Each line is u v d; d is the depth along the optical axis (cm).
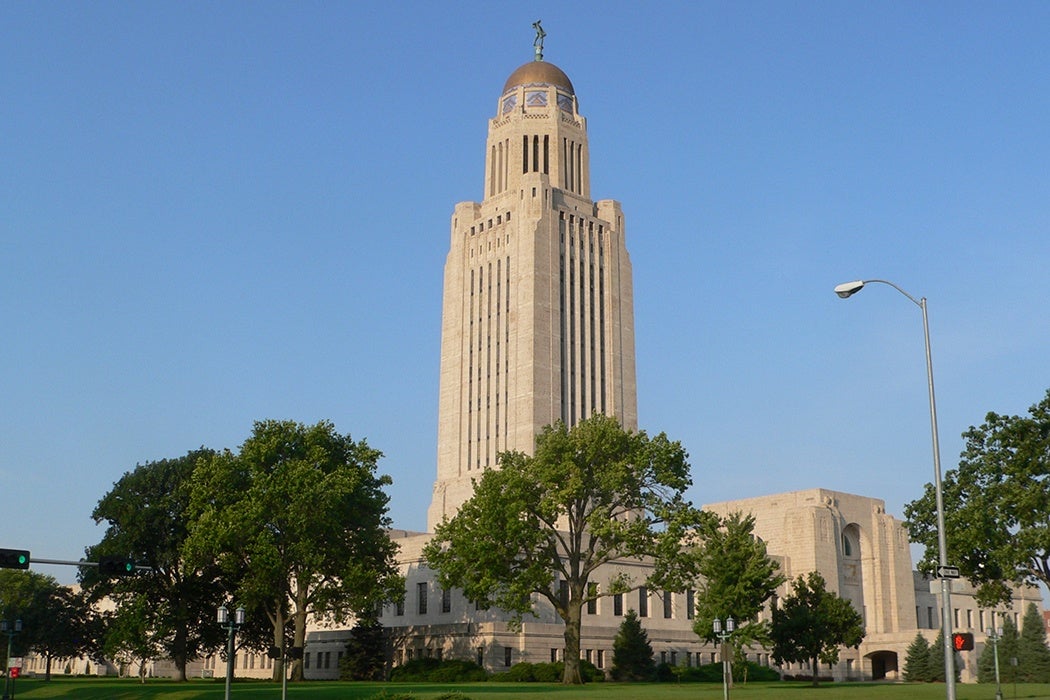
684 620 12912
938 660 13588
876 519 16325
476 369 15812
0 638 13200
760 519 16075
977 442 7681
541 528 8756
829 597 10125
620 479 8481
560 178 16438
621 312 16450
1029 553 7019
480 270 16225
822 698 6806
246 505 8438
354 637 11500
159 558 9644
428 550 8675
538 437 9094
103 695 7925
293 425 9312
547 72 17088
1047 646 13412
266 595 8681
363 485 9331
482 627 10869
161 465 10112
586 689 7700
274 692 7238
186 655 10550
